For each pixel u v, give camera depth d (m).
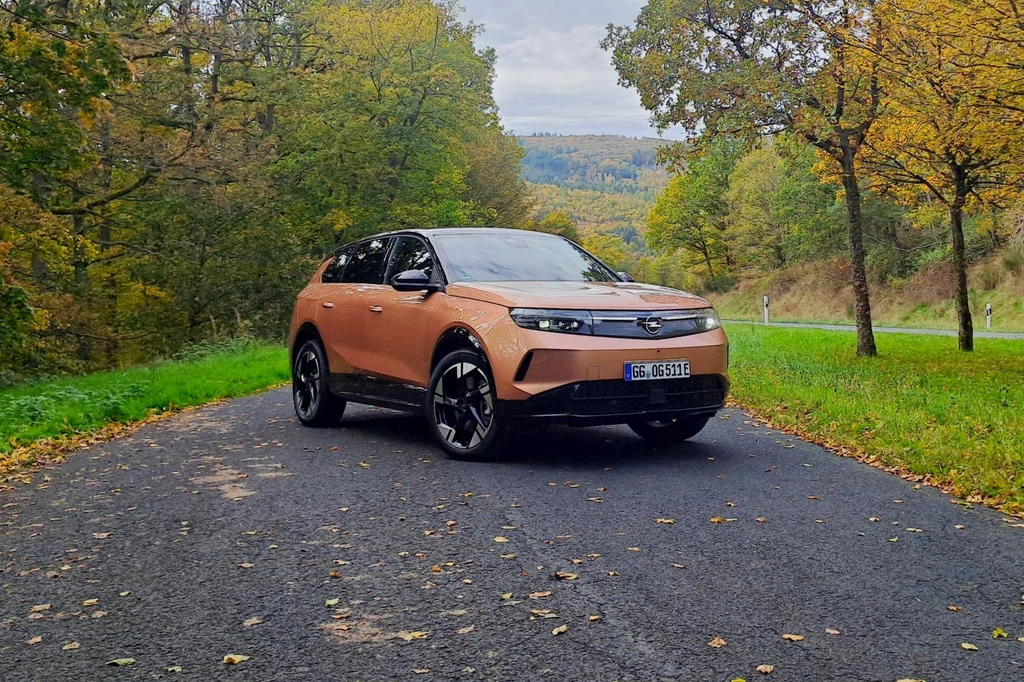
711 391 6.24
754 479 5.67
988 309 29.06
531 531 4.45
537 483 5.57
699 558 3.95
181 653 3.02
